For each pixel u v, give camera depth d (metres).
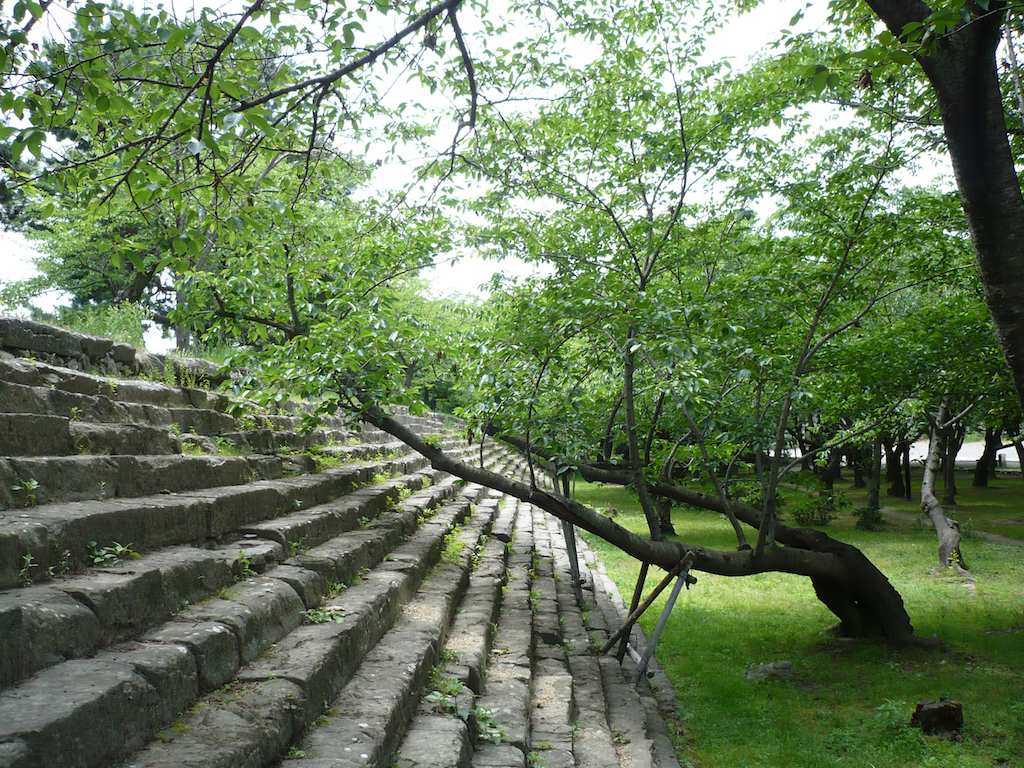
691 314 7.26
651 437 9.57
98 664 3.15
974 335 9.34
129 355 7.73
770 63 8.04
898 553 16.88
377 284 8.46
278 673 3.86
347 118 5.30
